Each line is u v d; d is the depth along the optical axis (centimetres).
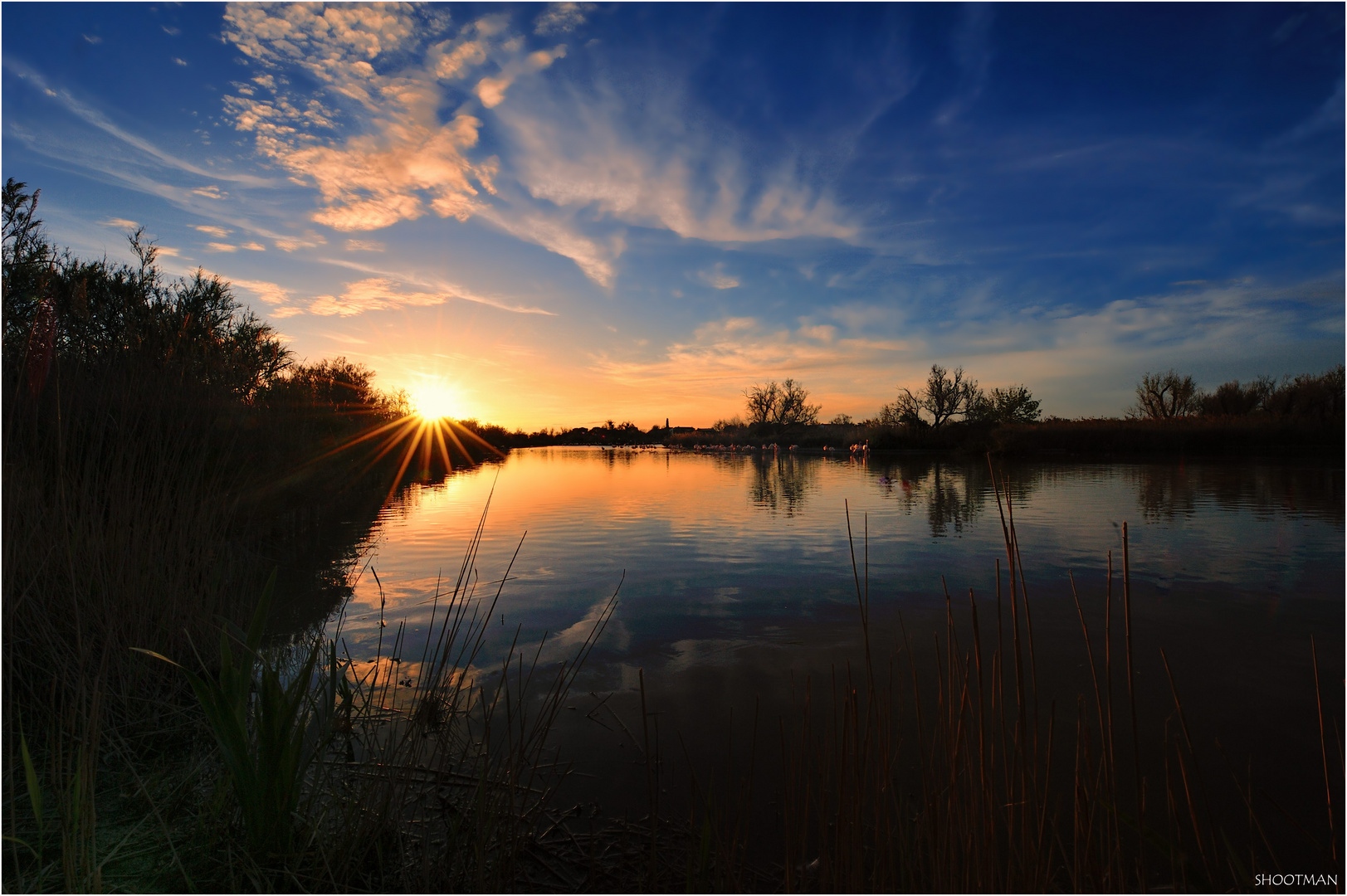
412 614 466
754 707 318
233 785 212
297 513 823
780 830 223
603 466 2369
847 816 203
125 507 334
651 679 354
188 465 383
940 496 1208
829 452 3431
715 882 187
